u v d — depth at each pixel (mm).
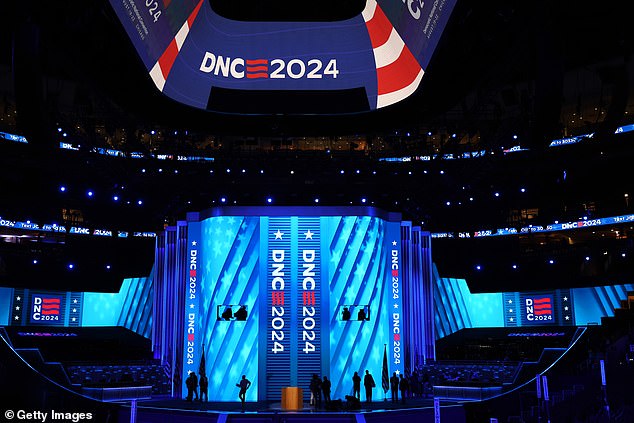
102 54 19203
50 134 17938
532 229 40438
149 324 41938
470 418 22656
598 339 24453
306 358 25891
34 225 38500
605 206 38531
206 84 22828
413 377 27484
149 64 19625
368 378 24781
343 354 26078
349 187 38250
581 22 25531
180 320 28484
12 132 35906
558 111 16062
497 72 20094
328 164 37031
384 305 27219
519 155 36469
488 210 40281
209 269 26922
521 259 41062
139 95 21422
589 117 38344
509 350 38531
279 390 25547
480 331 42812
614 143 33906
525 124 29484
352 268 26797
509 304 42656
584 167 38125
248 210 26938
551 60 15734
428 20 18031
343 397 25719
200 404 24406
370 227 27312
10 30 18828
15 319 39750
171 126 23828
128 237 41375
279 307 26219
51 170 36094
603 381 19125
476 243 42000
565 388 22016
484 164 33625
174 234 31250
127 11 16953
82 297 42156
